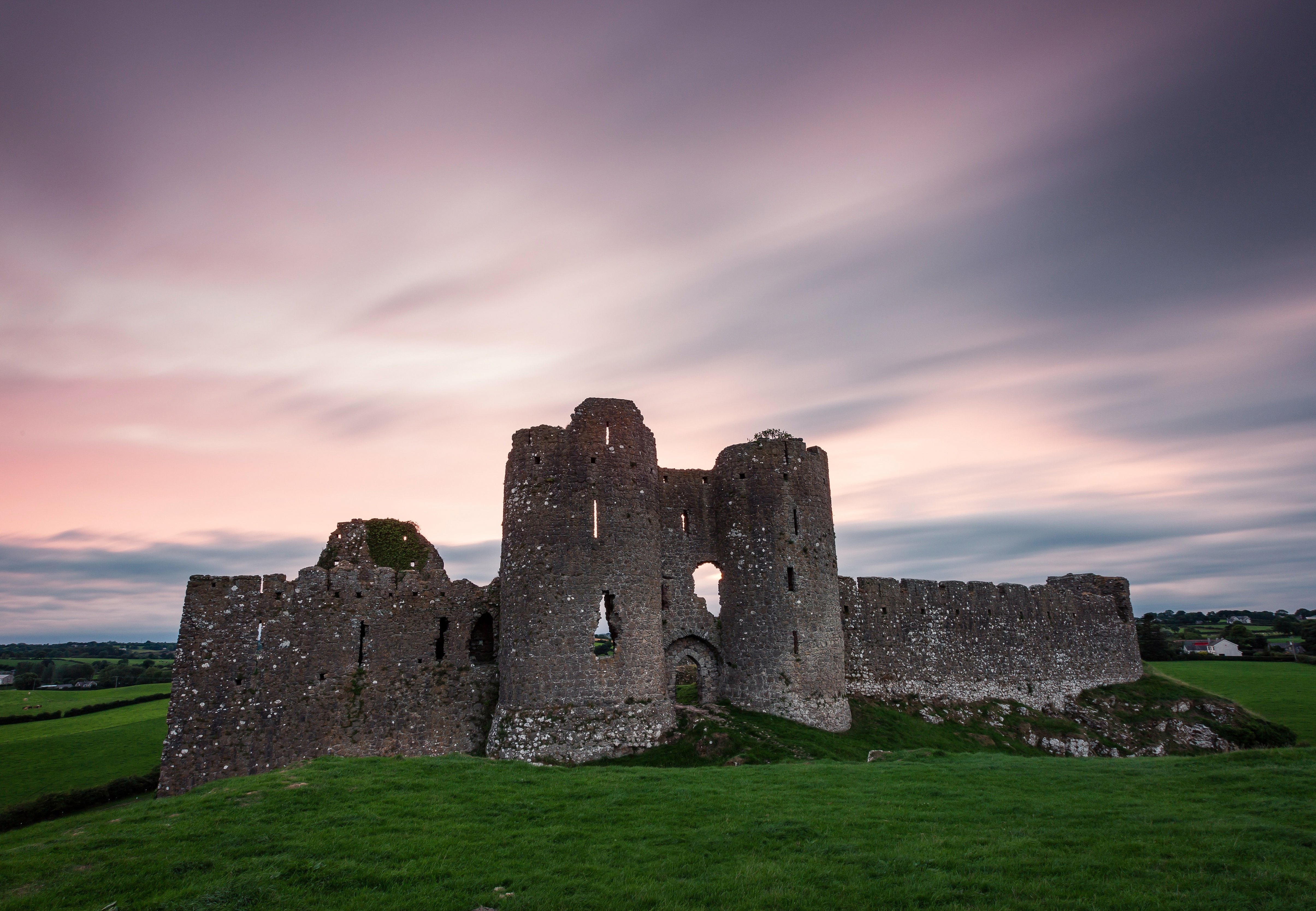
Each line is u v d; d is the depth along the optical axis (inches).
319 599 1358.3
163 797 1186.0
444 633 1465.3
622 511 1386.6
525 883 549.6
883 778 898.7
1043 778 882.1
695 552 1600.6
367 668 1368.1
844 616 1881.2
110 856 598.5
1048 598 2335.1
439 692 1414.9
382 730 1344.7
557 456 1397.6
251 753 1249.4
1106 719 2151.8
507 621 1348.4
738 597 1530.5
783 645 1476.4
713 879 553.6
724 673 1521.9
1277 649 4845.0
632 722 1293.1
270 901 519.2
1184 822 658.8
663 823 700.0
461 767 934.4
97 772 1775.3
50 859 587.5
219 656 1274.6
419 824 687.7
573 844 635.5
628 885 544.4
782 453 1582.2
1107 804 741.9
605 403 1437.0
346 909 507.5
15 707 2908.5
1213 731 2096.5
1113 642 2472.9
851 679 1845.5
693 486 1642.5
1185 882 518.6
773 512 1545.3
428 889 539.8
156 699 3102.9
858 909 495.8
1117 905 486.0
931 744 1604.3
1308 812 668.1
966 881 532.1
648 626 1366.9
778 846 624.1
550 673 1285.7
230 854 602.5
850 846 615.5
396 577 1443.2
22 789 1642.5
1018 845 607.8
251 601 1316.4
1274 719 2253.9
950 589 2110.0
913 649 1973.4
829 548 1600.6
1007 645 2170.3
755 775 934.4
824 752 1291.8
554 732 1252.5
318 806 739.4
